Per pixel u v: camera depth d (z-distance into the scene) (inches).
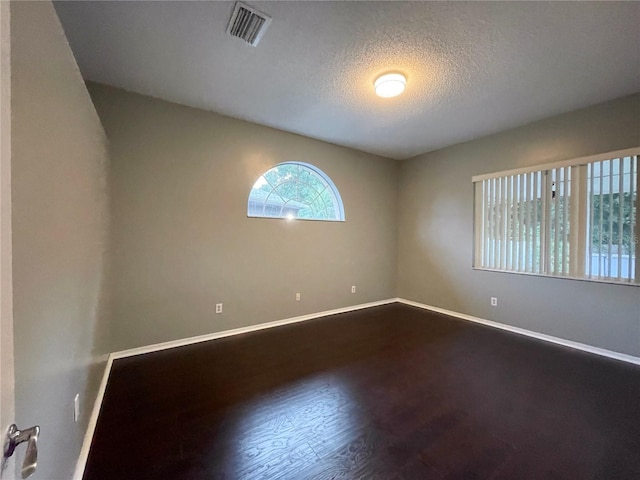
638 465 56.6
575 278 118.0
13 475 19.5
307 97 110.3
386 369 98.3
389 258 198.7
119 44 79.9
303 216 161.5
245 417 71.7
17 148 26.7
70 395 46.5
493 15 68.2
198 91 106.8
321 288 165.2
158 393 82.4
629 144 104.7
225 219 130.6
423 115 125.6
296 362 103.8
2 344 17.3
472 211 157.3
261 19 70.1
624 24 70.3
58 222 39.4
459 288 164.1
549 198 126.7
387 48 80.7
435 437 64.7
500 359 106.3
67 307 44.1
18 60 26.8
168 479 53.3
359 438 64.5
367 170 184.5
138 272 110.9
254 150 137.4
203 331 125.6
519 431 66.6
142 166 111.0
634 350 103.5
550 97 108.0
